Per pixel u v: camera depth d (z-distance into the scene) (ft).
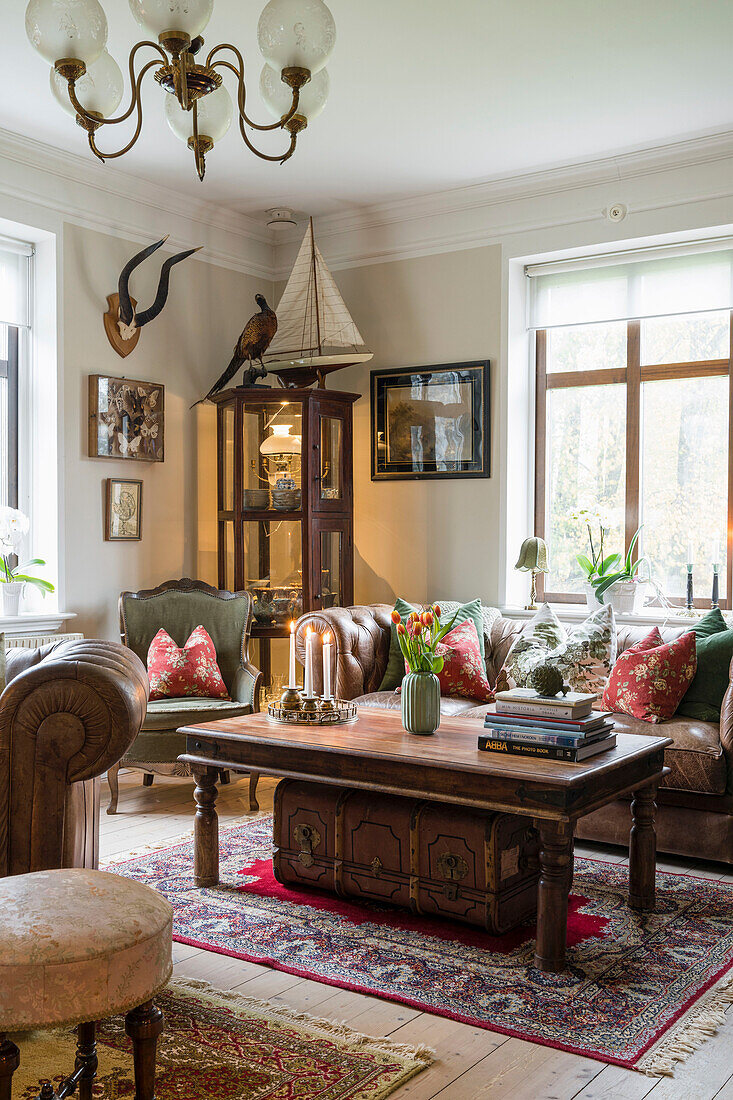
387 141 15.20
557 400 17.78
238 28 11.89
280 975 8.71
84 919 5.77
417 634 10.52
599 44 12.09
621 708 12.74
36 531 15.88
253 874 11.39
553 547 17.89
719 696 12.69
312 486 17.33
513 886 9.74
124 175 16.43
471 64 12.60
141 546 17.21
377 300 18.79
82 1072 6.10
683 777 11.68
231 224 18.85
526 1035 7.57
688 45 12.12
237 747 10.62
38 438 15.80
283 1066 7.09
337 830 10.48
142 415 16.98
